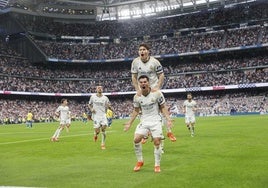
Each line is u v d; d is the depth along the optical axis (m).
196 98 81.69
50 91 84.62
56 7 87.19
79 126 45.84
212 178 8.82
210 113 75.38
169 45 88.94
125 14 91.88
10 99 80.69
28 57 87.50
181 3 85.00
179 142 17.95
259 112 70.75
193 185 8.13
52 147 18.03
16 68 83.56
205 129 27.72
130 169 10.58
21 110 78.12
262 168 9.96
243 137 19.39
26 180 9.29
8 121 70.56
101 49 93.25
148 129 10.16
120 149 16.09
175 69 86.56
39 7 85.44
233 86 76.19
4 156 14.80
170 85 83.12
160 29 91.94
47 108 83.44
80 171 10.47
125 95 88.94
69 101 88.31
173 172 9.84
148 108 10.15
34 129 41.72
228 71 80.69
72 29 94.31
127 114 83.75
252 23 83.31
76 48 92.38
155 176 9.37
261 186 7.85
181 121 48.09
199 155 13.02
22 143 21.44
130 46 92.44
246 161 11.25
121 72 91.31
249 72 78.75
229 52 84.06
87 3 85.12
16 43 88.25
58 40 93.00
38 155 14.80
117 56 90.81
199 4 84.38
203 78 81.88
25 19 87.88
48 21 91.56
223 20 85.56
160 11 89.12
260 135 20.25
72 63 91.56
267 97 74.00
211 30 87.44
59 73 89.69
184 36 89.06
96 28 95.19
